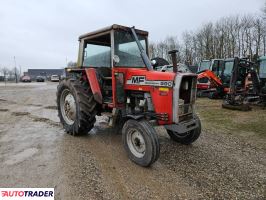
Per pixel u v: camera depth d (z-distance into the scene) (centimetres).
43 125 582
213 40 3666
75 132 482
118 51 431
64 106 523
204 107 914
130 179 312
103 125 579
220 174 329
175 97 346
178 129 367
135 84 396
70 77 521
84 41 506
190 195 278
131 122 360
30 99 1115
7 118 661
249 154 403
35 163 354
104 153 399
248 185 302
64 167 342
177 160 374
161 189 289
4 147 422
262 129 562
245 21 3391
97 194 276
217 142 463
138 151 359
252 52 3309
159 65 466
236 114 758
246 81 1065
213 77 1206
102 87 461
